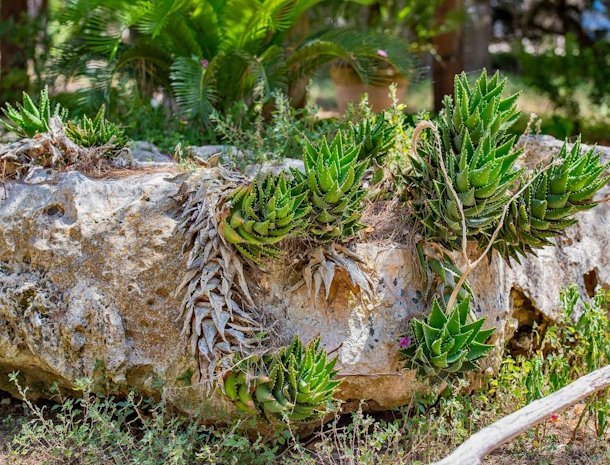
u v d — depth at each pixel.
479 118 4.66
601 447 4.99
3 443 4.89
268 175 4.48
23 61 10.77
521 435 4.97
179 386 4.62
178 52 8.66
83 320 4.62
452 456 3.91
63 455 4.66
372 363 4.79
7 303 4.78
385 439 4.86
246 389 4.33
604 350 5.22
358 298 4.81
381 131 5.30
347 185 4.51
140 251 4.69
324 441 4.49
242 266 4.62
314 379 4.30
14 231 4.88
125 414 4.66
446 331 4.55
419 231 5.03
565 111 12.99
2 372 5.17
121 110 8.52
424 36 12.82
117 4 8.32
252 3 8.22
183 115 8.23
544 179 4.80
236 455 4.49
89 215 4.79
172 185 4.88
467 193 4.52
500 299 5.38
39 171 5.11
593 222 6.32
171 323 4.62
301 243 4.74
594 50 13.02
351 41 8.72
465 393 5.22
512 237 4.94
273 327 4.64
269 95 7.59
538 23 18.67
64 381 4.88
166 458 4.52
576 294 5.41
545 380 5.33
